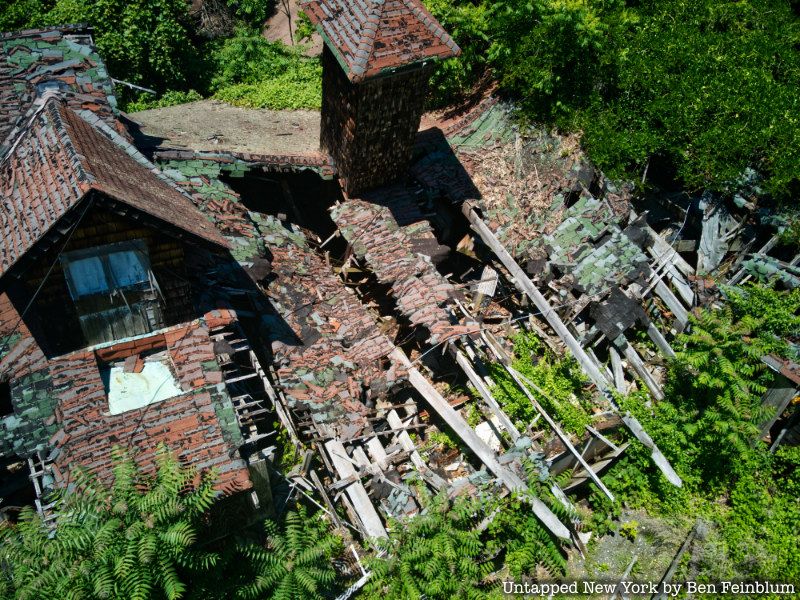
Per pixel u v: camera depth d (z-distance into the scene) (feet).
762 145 54.70
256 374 39.42
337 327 45.83
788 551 43.24
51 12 78.13
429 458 44.78
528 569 41.70
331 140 52.75
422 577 37.06
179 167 46.75
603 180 55.06
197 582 33.83
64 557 30.86
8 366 36.58
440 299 46.03
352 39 45.06
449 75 63.21
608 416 47.37
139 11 79.30
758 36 63.52
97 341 36.78
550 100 58.03
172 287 37.29
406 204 53.57
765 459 47.39
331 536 38.52
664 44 60.80
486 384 47.65
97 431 34.42
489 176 56.08
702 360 46.34
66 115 40.04
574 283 50.52
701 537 44.11
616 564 43.09
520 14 56.90
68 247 33.09
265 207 55.16
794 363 46.29
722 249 55.72
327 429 41.04
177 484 32.73
